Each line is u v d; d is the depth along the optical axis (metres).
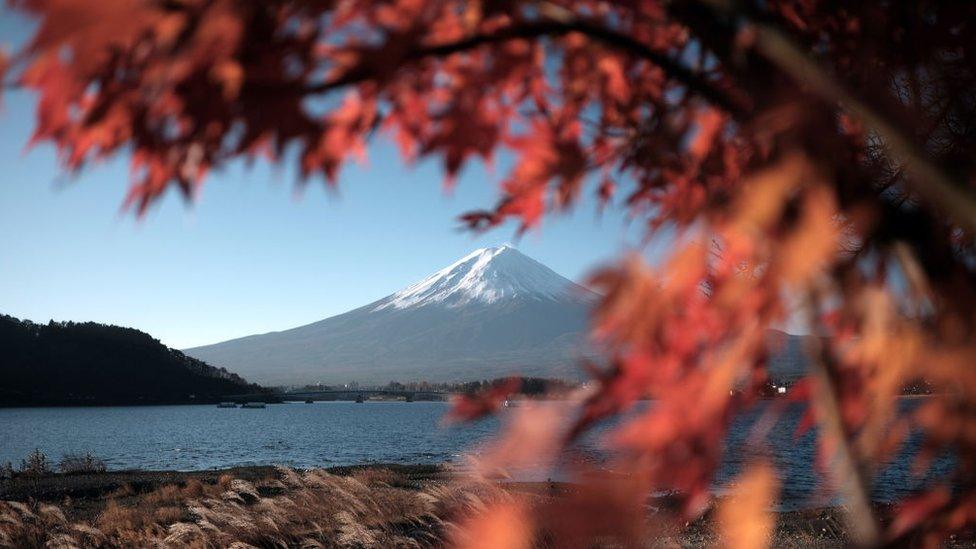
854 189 0.98
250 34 0.90
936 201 0.94
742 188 0.97
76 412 180.75
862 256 1.05
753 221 0.94
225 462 50.00
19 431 98.00
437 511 7.88
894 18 1.26
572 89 1.48
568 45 1.40
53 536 13.28
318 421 143.50
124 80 0.88
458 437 81.62
